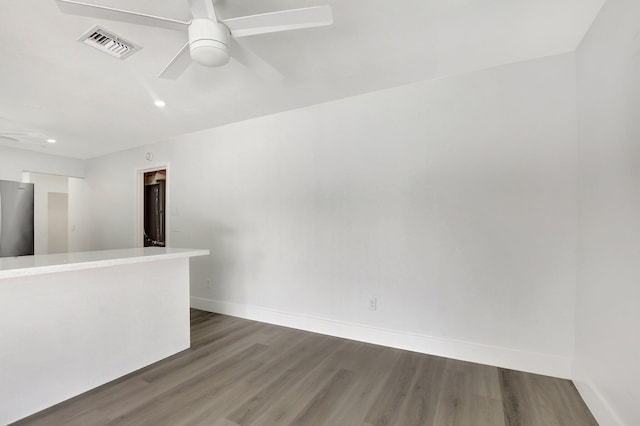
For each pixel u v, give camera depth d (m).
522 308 2.24
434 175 2.55
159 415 1.74
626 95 1.47
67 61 2.19
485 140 2.38
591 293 1.84
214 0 1.59
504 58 2.24
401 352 2.58
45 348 1.80
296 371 2.26
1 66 2.26
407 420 1.71
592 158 1.85
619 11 1.53
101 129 3.83
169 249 2.60
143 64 2.24
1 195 4.46
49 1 1.57
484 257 2.37
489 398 1.90
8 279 1.67
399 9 1.70
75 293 1.94
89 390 1.99
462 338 2.43
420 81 2.60
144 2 1.61
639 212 1.36
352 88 2.73
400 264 2.67
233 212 3.64
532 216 2.22
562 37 1.97
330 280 3.00
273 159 3.35
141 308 2.31
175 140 4.16
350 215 2.90
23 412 1.71
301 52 2.14
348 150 2.92
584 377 1.88
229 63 2.24
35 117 3.38
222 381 2.11
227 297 3.68
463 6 1.68
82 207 5.48
